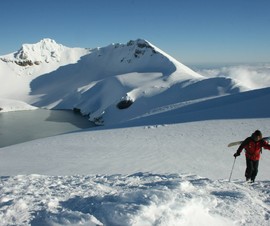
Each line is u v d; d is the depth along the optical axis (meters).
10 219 4.94
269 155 24.78
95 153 29.09
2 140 97.25
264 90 70.19
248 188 8.53
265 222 5.55
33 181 9.76
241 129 36.62
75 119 160.38
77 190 7.36
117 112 150.38
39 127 128.50
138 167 22.80
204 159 24.86
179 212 4.90
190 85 148.50
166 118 53.97
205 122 43.03
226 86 135.38
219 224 5.12
